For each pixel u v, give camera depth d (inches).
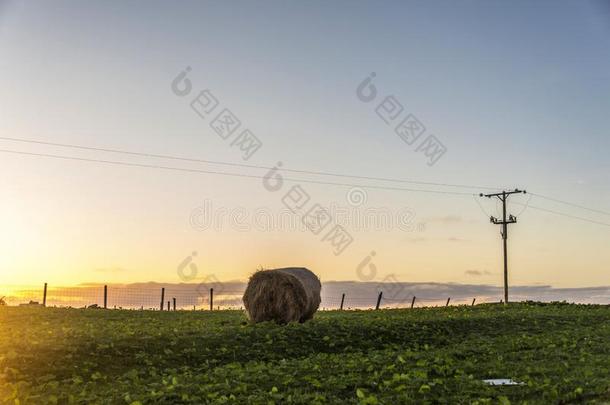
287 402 534.6
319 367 696.4
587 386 594.9
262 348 852.0
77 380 636.7
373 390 595.8
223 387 590.2
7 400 555.8
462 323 1167.6
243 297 1171.9
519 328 1154.7
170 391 577.0
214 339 864.9
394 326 1070.4
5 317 1149.7
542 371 684.1
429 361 759.7
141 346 797.2
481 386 599.2
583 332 1091.3
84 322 1107.3
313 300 1167.0
